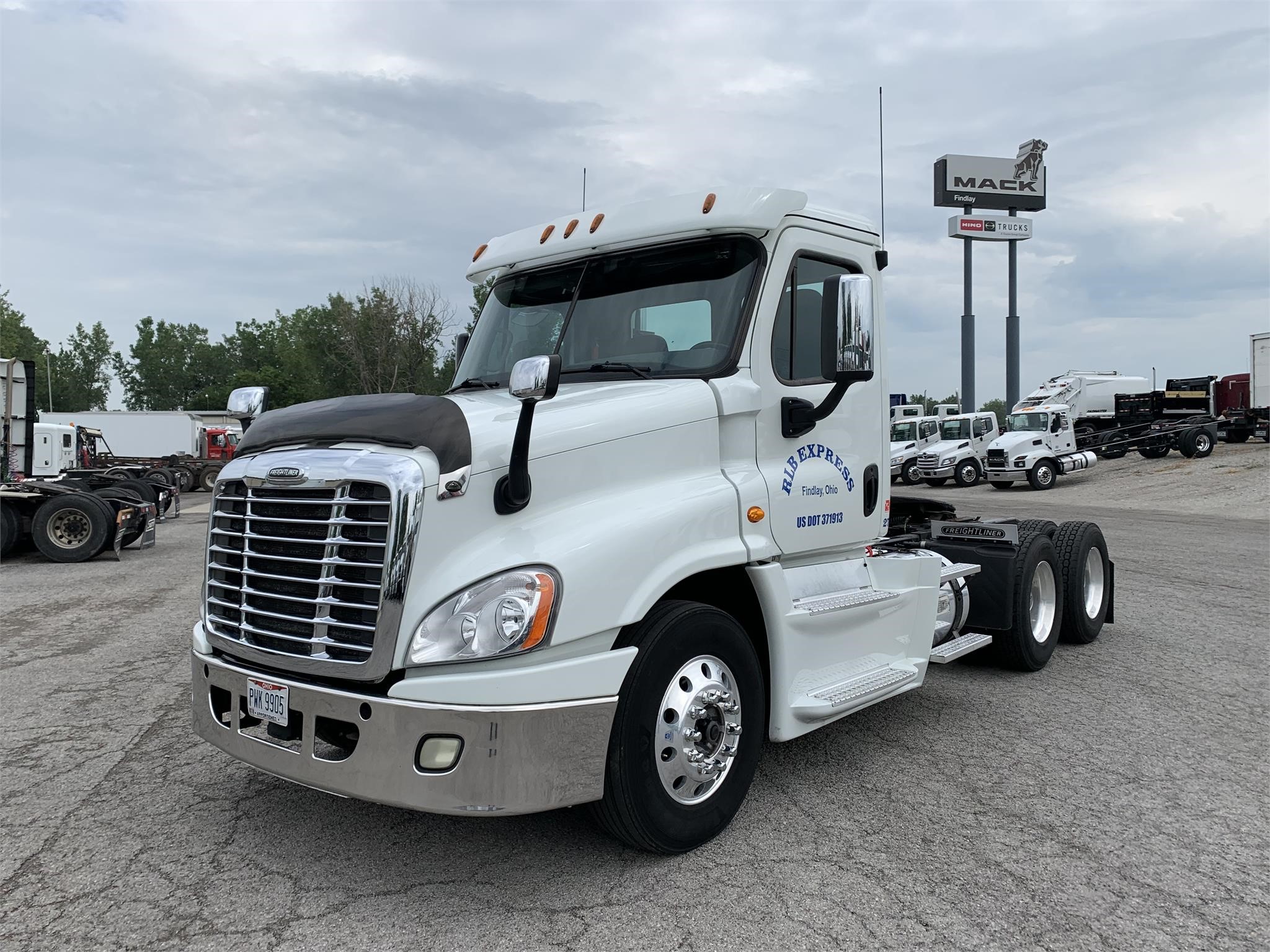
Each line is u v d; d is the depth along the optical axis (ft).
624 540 10.60
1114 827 12.30
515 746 9.57
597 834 11.96
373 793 9.62
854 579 14.80
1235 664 21.50
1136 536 50.52
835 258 14.64
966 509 72.64
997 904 10.18
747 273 13.23
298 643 10.41
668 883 10.61
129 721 17.48
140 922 9.82
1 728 17.10
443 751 9.46
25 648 24.43
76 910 10.09
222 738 11.37
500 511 10.30
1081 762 14.85
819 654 13.39
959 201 161.48
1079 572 22.68
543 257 15.05
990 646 20.65
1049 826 12.30
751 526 12.48
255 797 13.37
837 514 14.26
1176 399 119.03
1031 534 21.02
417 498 9.72
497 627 9.57
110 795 13.52
